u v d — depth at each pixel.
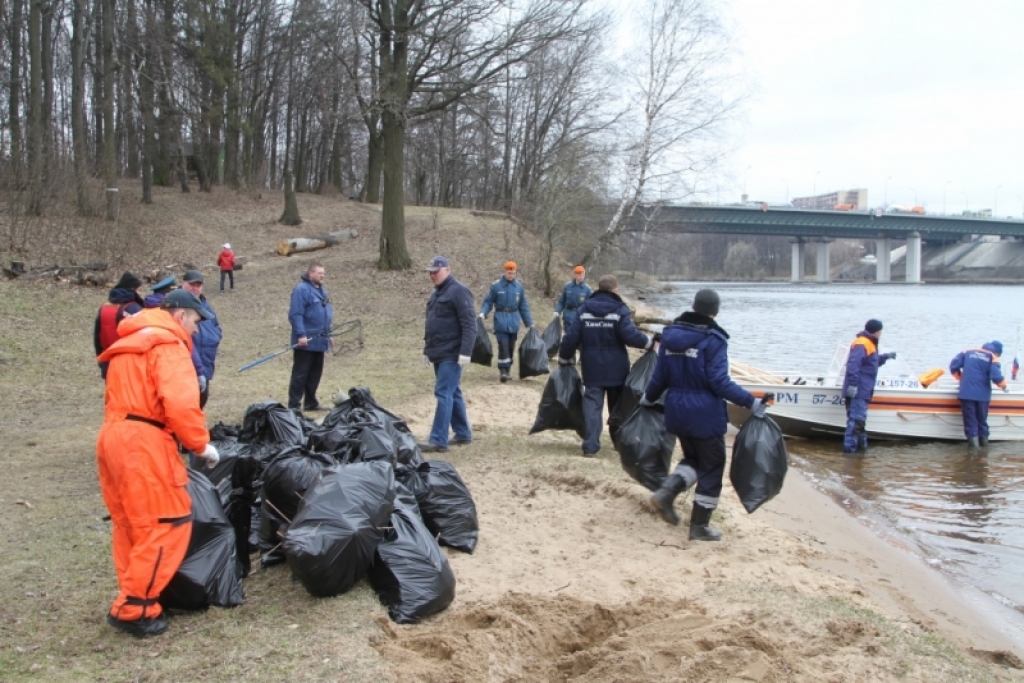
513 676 3.84
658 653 4.02
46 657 3.80
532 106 45.31
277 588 4.61
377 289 23.44
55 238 22.91
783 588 5.11
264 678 3.61
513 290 13.16
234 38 39.97
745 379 12.50
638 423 6.66
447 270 8.15
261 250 30.16
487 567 5.24
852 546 6.82
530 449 8.40
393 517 4.66
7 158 22.27
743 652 3.93
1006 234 73.50
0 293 17.14
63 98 39.75
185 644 3.93
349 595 4.45
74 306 17.52
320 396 11.12
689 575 5.29
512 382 13.01
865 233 74.38
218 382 12.08
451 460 7.85
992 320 35.81
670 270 107.06
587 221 28.72
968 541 7.41
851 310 43.00
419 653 3.98
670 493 6.09
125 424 3.95
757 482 5.91
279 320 19.39
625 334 8.05
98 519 5.87
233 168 45.09
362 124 44.94
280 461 5.05
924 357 22.97
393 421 6.62
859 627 4.44
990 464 10.85
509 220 34.97
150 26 34.47
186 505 4.10
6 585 4.63
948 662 4.12
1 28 28.66
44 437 8.78
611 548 5.72
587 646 4.33
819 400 12.16
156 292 6.75
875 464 10.85
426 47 24.33
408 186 63.47
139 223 29.48
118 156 47.75
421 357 15.15
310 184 64.06
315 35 30.41
